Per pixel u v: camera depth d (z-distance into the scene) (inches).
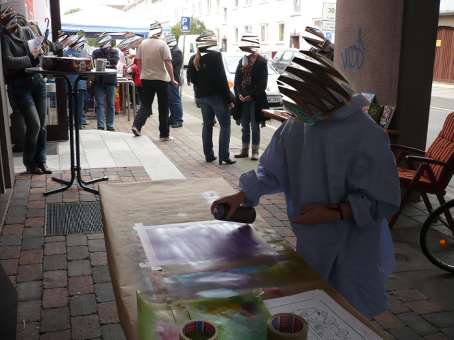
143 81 327.9
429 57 199.8
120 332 114.0
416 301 131.5
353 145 63.9
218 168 267.9
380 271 69.7
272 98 448.8
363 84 206.1
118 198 85.2
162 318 48.5
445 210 146.1
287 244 69.6
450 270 147.3
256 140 285.7
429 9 194.7
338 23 213.8
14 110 267.9
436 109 572.7
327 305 53.4
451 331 118.6
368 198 64.0
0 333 62.7
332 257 69.0
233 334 46.1
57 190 209.9
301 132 69.9
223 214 73.7
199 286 56.2
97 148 296.4
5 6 269.1
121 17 609.6
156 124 427.8
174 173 251.3
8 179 211.0
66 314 120.5
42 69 196.5
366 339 48.1
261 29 1207.6
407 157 167.0
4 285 70.6
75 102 205.6
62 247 157.5
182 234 70.7
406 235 176.1
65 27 573.0
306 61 61.9
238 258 64.0
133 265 61.1
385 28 196.4
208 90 262.1
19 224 175.5
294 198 72.1
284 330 44.1
